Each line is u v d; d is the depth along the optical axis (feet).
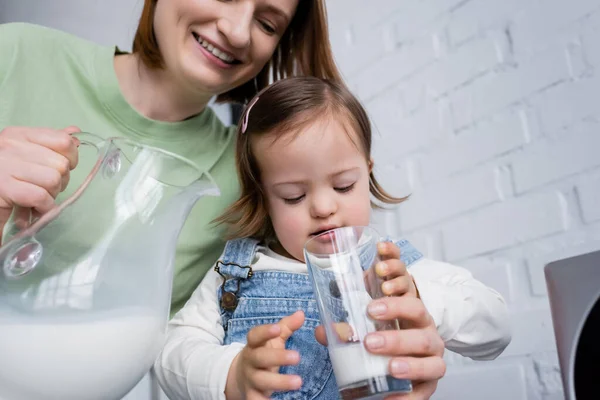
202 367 2.52
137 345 1.74
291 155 2.88
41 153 1.99
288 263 3.17
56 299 1.66
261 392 2.16
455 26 4.22
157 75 3.38
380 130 4.61
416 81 4.42
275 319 3.02
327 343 2.00
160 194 1.91
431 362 1.94
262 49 3.22
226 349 2.59
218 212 3.39
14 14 6.07
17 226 1.95
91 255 1.74
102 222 1.80
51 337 1.61
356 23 4.99
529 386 3.39
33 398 1.65
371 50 4.81
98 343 1.65
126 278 1.77
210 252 3.43
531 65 3.73
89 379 1.66
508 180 3.72
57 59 3.51
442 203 4.07
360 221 2.89
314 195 2.87
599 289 1.42
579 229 3.34
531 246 3.54
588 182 3.33
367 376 1.86
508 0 3.92
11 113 3.24
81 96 3.45
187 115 3.57
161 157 1.94
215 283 3.22
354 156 2.93
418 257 3.22
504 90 3.85
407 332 1.94
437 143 4.19
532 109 3.68
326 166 2.85
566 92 3.52
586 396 1.41
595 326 1.47
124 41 6.06
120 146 1.90
